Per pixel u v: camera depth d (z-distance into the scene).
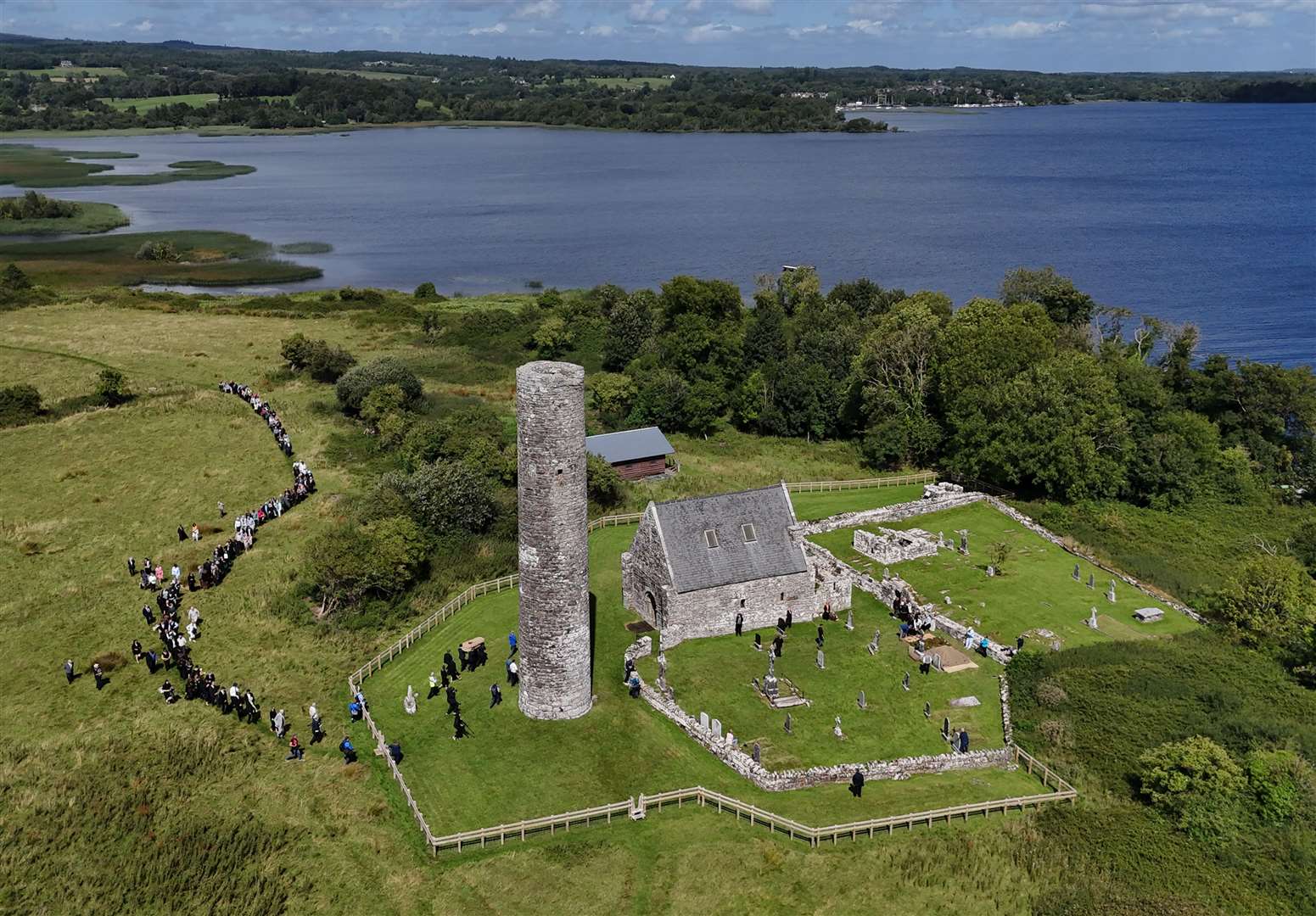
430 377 114.94
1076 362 82.81
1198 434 84.81
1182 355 98.56
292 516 73.94
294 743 45.81
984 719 48.94
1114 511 77.50
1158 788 42.41
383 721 48.88
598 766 45.19
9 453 87.25
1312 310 153.38
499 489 77.56
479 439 81.75
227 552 65.94
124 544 69.38
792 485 81.75
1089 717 47.84
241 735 47.38
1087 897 36.69
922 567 66.06
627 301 129.50
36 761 45.12
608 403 101.19
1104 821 41.16
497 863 39.34
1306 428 90.62
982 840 40.25
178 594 60.94
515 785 43.94
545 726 48.06
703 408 100.56
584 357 125.25
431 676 51.72
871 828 40.47
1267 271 181.75
